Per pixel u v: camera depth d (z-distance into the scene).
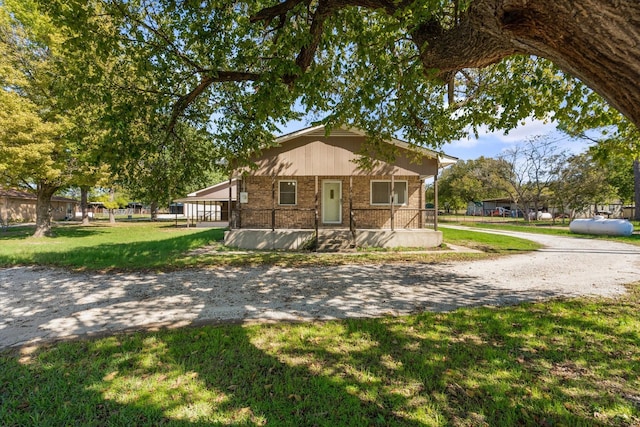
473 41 3.11
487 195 41.94
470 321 4.12
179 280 6.83
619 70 1.68
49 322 4.28
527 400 2.44
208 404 2.41
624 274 7.36
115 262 8.83
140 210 67.31
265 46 5.83
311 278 7.02
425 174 12.64
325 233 12.33
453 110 6.79
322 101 5.58
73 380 2.75
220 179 34.75
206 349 3.34
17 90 15.23
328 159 12.56
